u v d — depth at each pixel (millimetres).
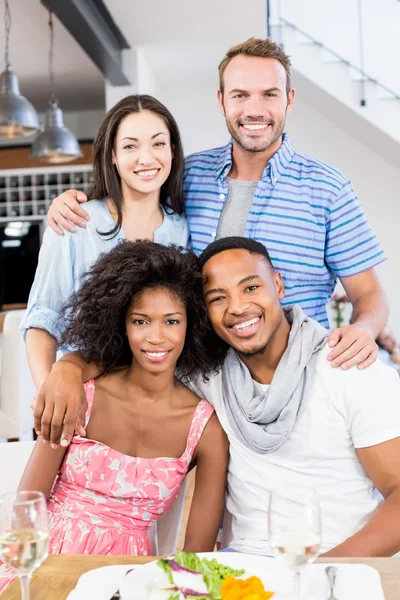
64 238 2045
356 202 2098
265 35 5035
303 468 1593
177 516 1805
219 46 5289
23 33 5184
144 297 1574
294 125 6426
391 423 1532
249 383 1650
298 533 1002
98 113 7547
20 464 1829
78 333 1689
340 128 6375
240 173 2137
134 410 1646
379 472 1530
